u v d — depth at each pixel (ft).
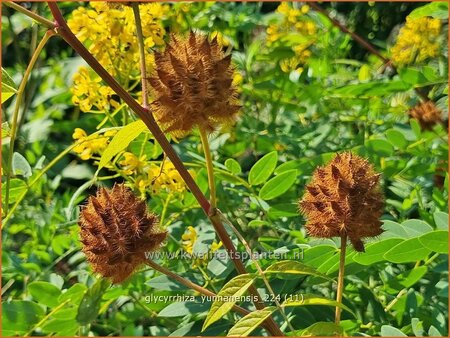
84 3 1.83
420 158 1.32
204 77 0.81
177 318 1.31
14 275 1.42
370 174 0.87
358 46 2.09
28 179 1.15
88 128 1.96
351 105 1.53
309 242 1.04
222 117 0.83
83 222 0.89
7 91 0.91
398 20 2.05
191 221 1.34
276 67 1.61
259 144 1.50
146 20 1.25
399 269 1.24
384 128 1.51
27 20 2.10
